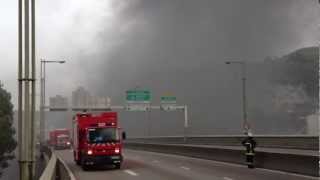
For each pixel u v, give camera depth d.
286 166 27.59
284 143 54.00
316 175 24.22
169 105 90.88
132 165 36.84
